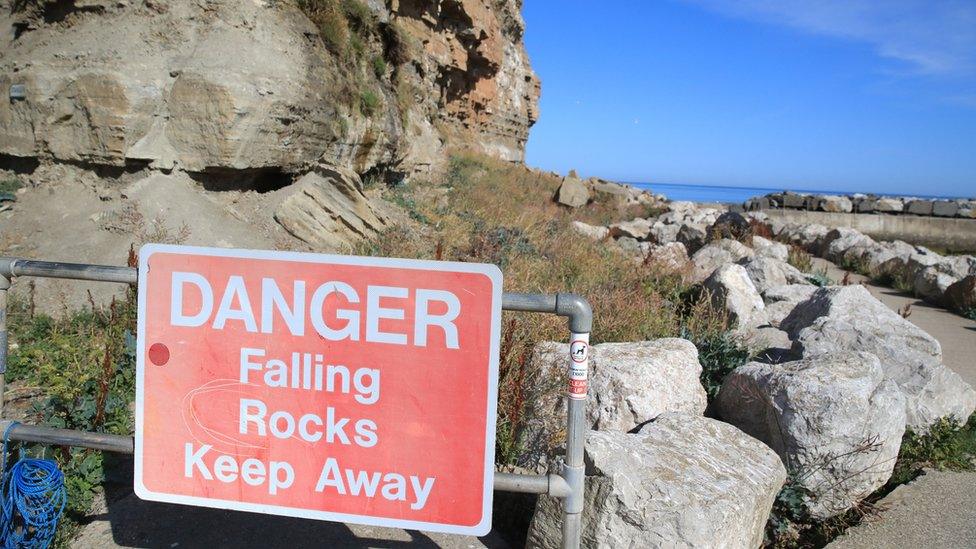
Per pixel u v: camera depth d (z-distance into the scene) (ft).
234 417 9.32
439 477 8.92
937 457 17.48
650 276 37.06
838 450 14.29
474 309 8.62
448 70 82.38
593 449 11.21
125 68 28.55
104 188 29.17
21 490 10.85
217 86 28.68
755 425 15.96
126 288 22.26
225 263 9.11
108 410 14.75
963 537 13.85
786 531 14.08
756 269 37.60
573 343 8.68
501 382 15.93
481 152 92.84
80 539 11.99
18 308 22.07
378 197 43.50
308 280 8.94
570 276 33.40
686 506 10.79
